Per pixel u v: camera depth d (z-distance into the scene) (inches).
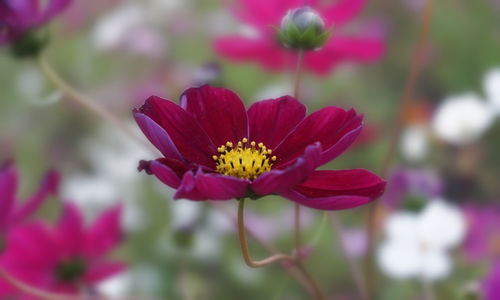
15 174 12.4
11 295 13.3
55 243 13.7
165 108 10.6
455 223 14.9
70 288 13.7
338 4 15.0
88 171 23.6
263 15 15.1
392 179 15.8
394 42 25.6
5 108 25.6
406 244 14.9
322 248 17.9
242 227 10.0
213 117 10.9
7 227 12.5
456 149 20.8
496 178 20.7
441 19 25.6
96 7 28.0
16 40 12.7
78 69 25.8
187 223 14.6
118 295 15.4
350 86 23.5
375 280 16.8
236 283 17.8
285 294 17.6
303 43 11.7
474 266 16.0
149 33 24.1
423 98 24.8
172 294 17.0
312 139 10.7
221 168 10.8
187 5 26.0
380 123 21.9
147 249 18.1
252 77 22.2
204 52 24.6
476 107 18.4
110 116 12.7
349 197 9.6
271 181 9.6
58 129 24.7
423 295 16.0
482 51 24.9
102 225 13.9
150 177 19.9
